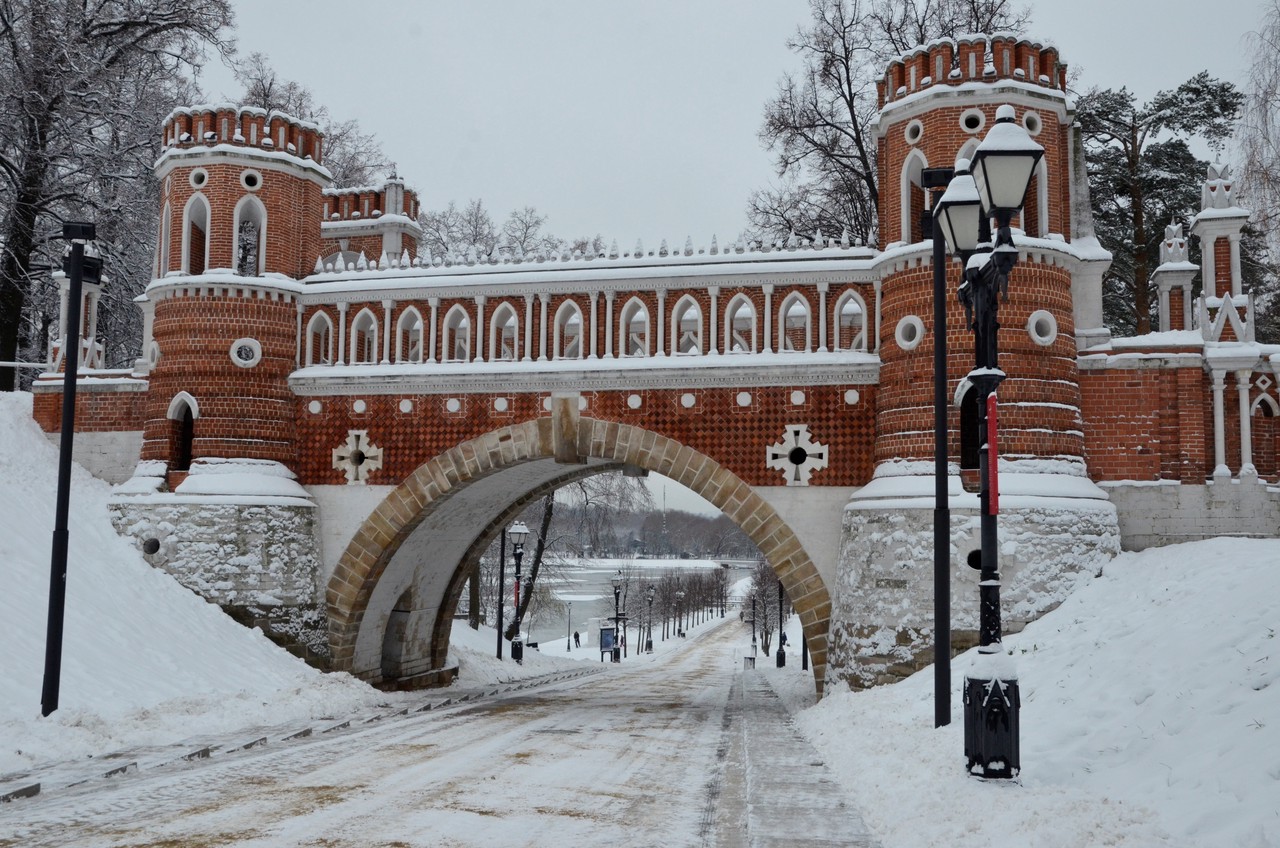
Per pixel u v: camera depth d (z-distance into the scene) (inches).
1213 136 1549.0
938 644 557.3
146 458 1013.2
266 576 957.8
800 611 909.8
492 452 980.6
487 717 836.6
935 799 418.9
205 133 1031.0
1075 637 677.9
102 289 1467.8
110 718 630.5
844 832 410.3
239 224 1034.1
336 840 384.2
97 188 1472.7
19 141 1347.2
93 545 925.2
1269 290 1378.0
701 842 393.1
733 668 1996.8
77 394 1072.2
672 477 943.7
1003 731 430.0
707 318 955.3
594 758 606.2
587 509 1963.6
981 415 461.4
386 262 1046.4
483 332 1002.1
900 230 899.4
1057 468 832.3
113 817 418.6
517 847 380.8
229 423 992.9
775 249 951.0
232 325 1003.9
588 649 3021.7
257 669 871.1
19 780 486.0
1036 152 437.7
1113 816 359.3
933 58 893.2
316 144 1088.8
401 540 1020.5
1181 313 1007.6
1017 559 787.4
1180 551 792.9
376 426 1008.9
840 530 908.6
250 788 486.6
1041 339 847.1
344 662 999.0
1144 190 1576.0
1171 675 513.0
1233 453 884.0
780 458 924.0
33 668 655.1
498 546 2479.1
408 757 597.3
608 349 971.9
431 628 1226.6
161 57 1467.8
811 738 692.1
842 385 920.9
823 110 1402.6
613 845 386.6
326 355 1070.4
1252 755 380.8
